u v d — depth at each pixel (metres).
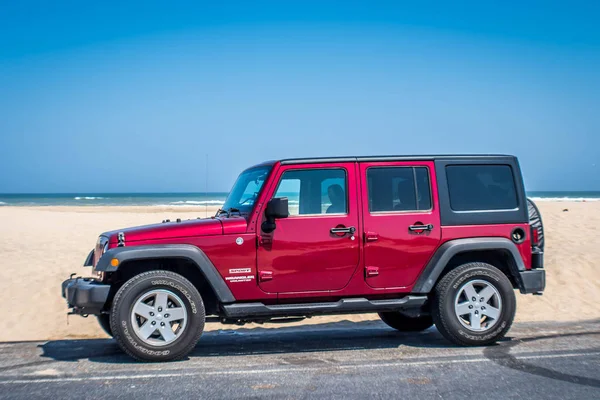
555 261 13.13
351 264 6.05
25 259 13.64
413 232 6.16
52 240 16.66
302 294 5.99
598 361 5.41
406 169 6.28
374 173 6.21
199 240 5.79
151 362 5.58
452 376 4.95
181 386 4.74
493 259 6.57
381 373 5.07
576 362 5.37
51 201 83.31
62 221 23.17
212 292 6.13
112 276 5.93
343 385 4.72
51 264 13.18
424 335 6.94
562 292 11.34
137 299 5.55
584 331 6.93
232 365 5.42
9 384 4.86
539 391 4.52
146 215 28.67
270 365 5.40
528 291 6.25
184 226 5.84
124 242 5.70
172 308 5.63
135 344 5.50
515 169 6.50
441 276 6.36
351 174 6.15
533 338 6.52
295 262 5.95
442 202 6.26
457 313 6.07
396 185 6.25
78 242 16.38
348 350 6.04
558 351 5.82
